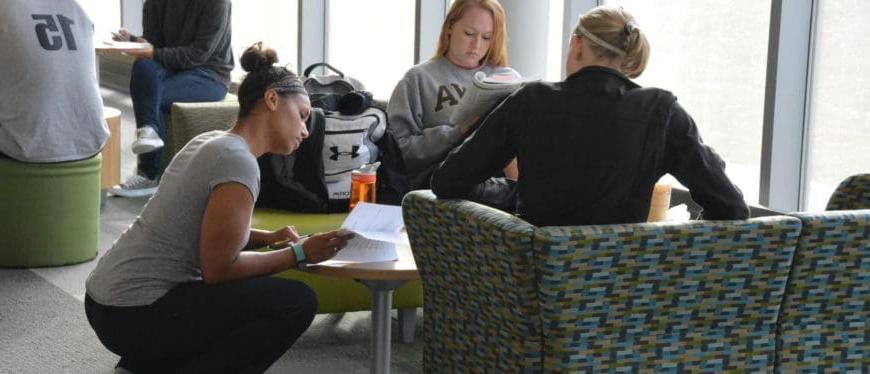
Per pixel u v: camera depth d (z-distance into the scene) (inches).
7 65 188.4
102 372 151.0
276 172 165.3
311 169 163.9
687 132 107.0
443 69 174.2
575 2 209.2
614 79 108.9
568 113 108.0
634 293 104.7
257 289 123.6
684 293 106.3
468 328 117.3
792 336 112.0
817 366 113.3
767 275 108.0
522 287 104.1
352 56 309.0
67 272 196.1
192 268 124.0
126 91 424.8
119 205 251.3
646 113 107.0
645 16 201.0
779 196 172.9
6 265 197.3
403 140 169.2
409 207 120.0
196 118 180.1
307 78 179.3
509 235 102.9
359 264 122.9
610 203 106.6
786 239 106.7
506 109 111.6
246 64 125.9
